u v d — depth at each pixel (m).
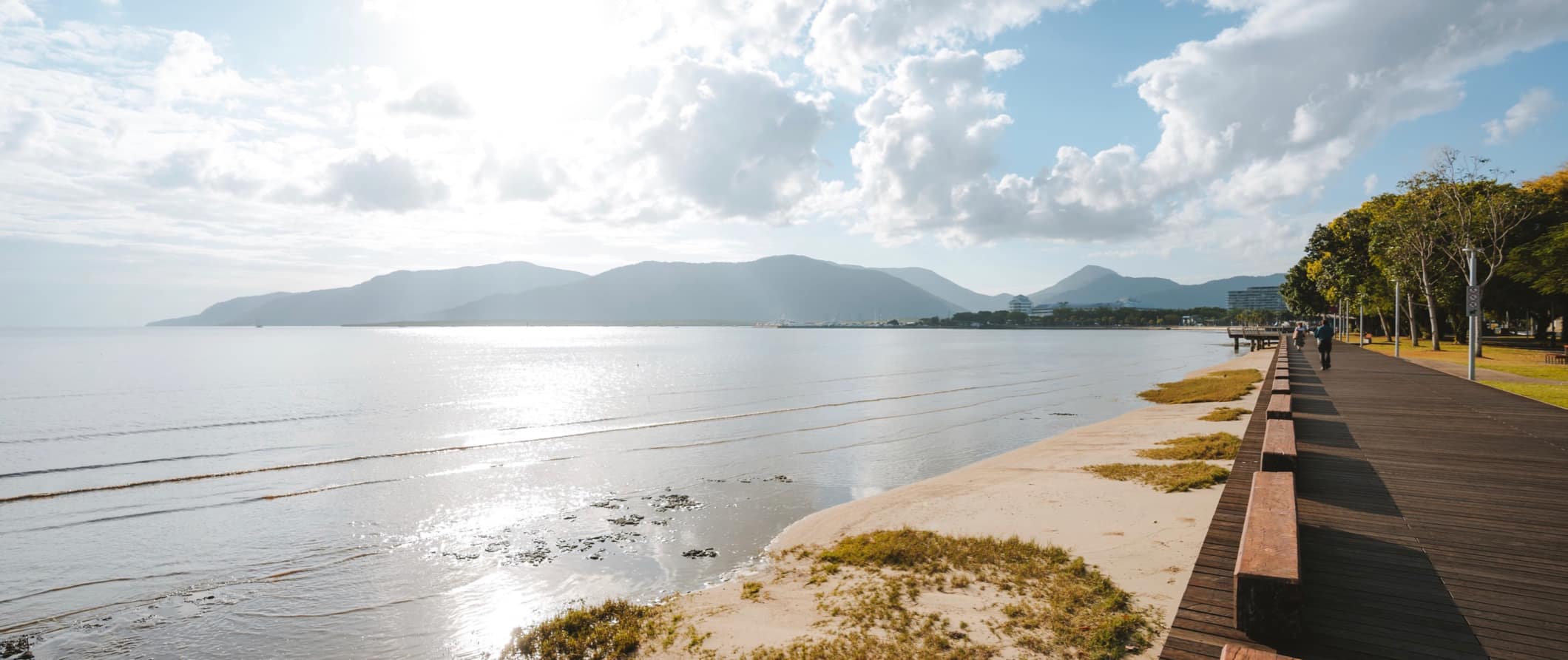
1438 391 20.03
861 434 25.95
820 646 7.61
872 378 55.03
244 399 41.06
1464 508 7.96
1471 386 21.48
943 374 58.78
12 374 61.72
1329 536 7.08
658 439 25.22
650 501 16.27
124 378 57.06
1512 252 44.47
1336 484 9.12
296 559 12.71
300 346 142.62
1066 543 10.65
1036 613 7.93
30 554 13.10
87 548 13.41
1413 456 10.82
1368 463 10.32
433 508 15.96
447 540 13.70
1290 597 4.80
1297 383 22.73
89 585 11.58
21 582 11.75
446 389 47.06
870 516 13.77
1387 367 29.77
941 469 19.52
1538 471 9.77
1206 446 17.45
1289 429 10.29
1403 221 46.72
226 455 23.03
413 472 19.97
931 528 12.34
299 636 9.71
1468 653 4.69
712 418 31.12
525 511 15.59
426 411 35.00
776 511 15.20
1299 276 90.38
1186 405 29.77
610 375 61.12
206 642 9.62
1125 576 8.85
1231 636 4.96
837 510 14.61
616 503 16.19
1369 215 58.31
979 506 13.67
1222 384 37.34
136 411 35.41
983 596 8.70
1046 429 26.67
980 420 29.50
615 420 30.89
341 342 170.38
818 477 18.64
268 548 13.34
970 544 10.80
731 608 9.38
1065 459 18.34
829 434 26.02
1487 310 55.69
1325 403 17.38
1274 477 7.22
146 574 12.04
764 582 10.39
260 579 11.73
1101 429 23.53
